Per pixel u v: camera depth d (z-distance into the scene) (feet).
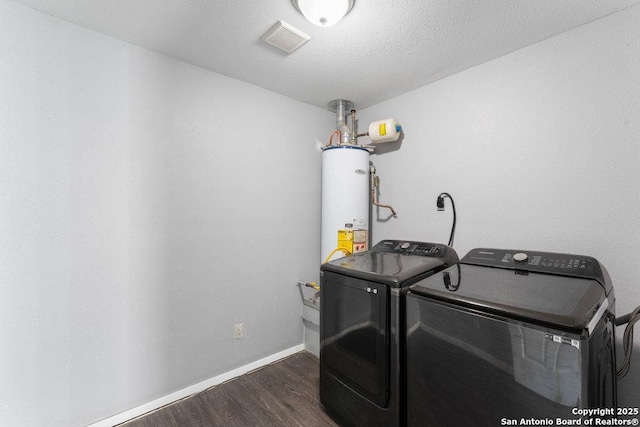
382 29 4.82
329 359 5.32
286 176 7.64
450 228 6.54
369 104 8.18
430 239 6.91
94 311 4.96
